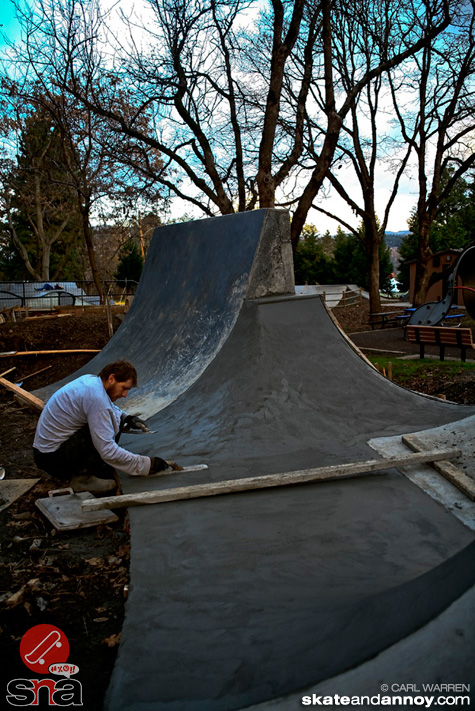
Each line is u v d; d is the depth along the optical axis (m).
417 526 3.35
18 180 29.80
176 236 8.84
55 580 3.24
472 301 12.59
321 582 2.80
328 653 1.99
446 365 9.48
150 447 4.79
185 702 2.02
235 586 2.83
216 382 5.75
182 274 8.15
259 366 5.46
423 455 4.10
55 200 34.88
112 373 4.03
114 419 4.14
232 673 2.12
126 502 3.64
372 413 5.29
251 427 4.82
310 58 14.41
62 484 4.82
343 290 29.59
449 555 3.02
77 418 4.07
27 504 4.43
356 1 15.37
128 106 16.59
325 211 19.73
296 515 3.50
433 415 5.35
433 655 1.79
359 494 3.75
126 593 2.96
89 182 19.98
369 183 19.09
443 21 13.14
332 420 5.03
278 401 5.12
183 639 2.44
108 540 3.73
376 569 2.91
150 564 3.07
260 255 6.56
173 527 3.41
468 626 1.81
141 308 8.95
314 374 5.59
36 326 13.24
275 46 12.33
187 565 3.04
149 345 7.75
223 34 14.59
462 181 31.95
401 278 37.84
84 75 15.71
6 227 36.44
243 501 3.68
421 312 13.72
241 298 6.43
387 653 1.84
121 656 2.37
